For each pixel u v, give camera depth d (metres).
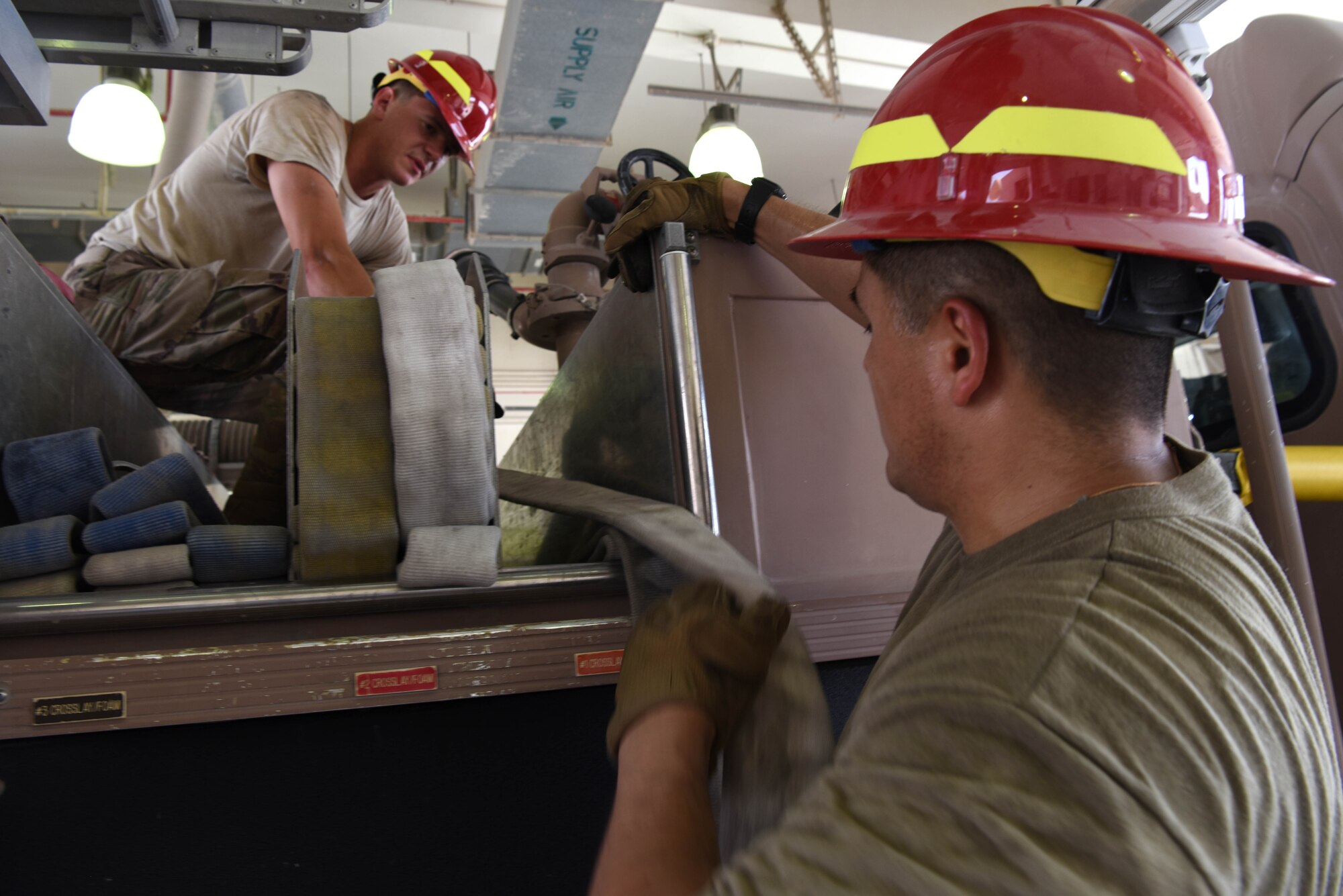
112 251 1.96
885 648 0.58
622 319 1.16
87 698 0.71
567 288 1.81
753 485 1.01
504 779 0.81
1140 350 0.46
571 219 1.92
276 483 1.20
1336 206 1.59
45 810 0.70
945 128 0.50
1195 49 1.56
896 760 0.36
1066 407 0.46
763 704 0.56
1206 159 0.49
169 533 0.85
